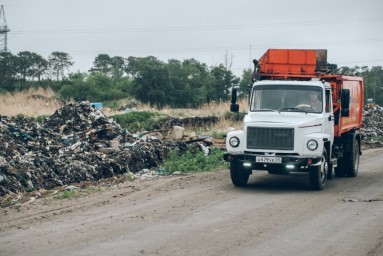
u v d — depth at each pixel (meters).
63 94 63.28
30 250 10.58
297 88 19.08
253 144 18.00
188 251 10.44
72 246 10.84
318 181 17.98
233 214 14.03
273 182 20.09
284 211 14.46
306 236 11.72
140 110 43.16
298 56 20.38
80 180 19.64
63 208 14.86
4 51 77.81
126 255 10.16
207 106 46.41
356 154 22.39
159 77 62.03
